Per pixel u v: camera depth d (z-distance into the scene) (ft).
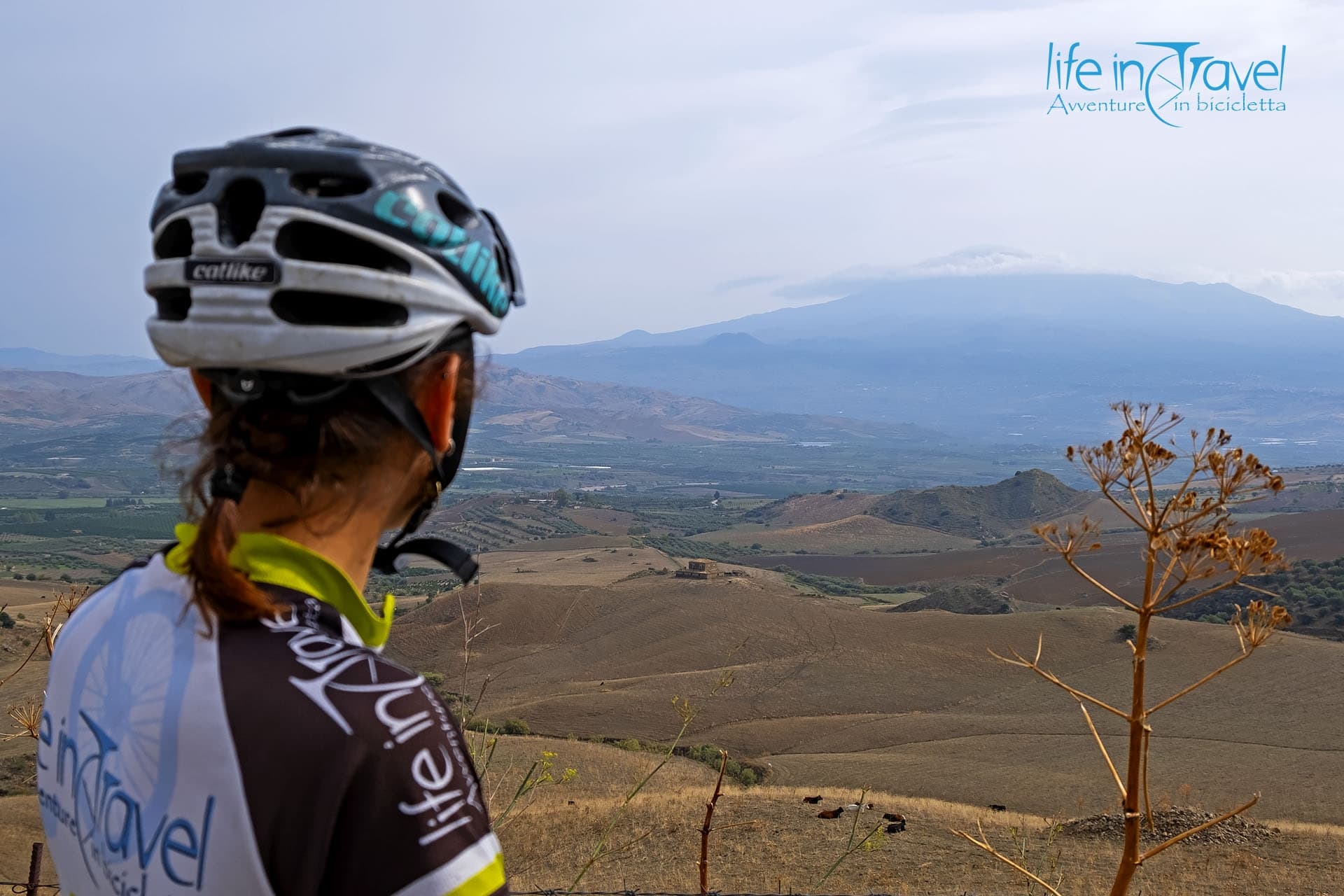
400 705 3.99
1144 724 7.08
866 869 78.33
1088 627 318.65
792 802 101.35
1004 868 76.38
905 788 192.65
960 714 267.59
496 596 379.76
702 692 286.05
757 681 300.81
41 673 109.50
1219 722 237.04
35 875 18.79
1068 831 86.79
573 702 275.39
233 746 3.81
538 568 583.58
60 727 4.61
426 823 3.82
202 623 4.11
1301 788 187.11
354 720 3.85
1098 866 76.18
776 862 79.82
